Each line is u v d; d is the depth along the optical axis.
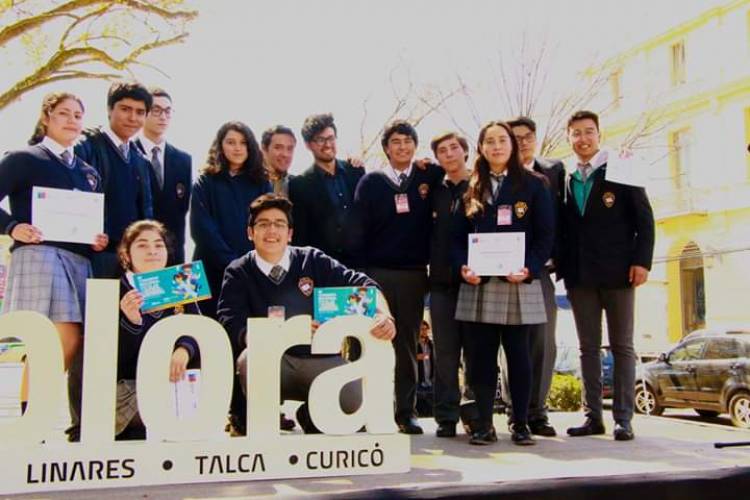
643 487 2.36
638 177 3.37
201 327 2.30
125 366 2.70
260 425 2.31
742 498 2.46
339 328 2.41
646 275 3.35
